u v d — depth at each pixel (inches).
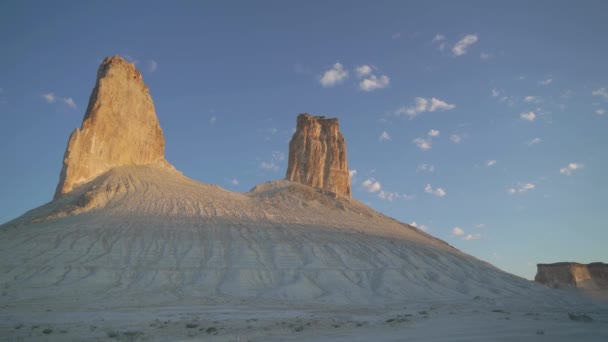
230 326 1166.3
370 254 2709.2
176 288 1985.7
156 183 3499.0
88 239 2329.0
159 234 2519.7
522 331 973.8
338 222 3425.2
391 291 2213.3
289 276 2250.2
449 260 2918.3
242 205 3464.6
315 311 1624.0
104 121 3570.4
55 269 1978.3
